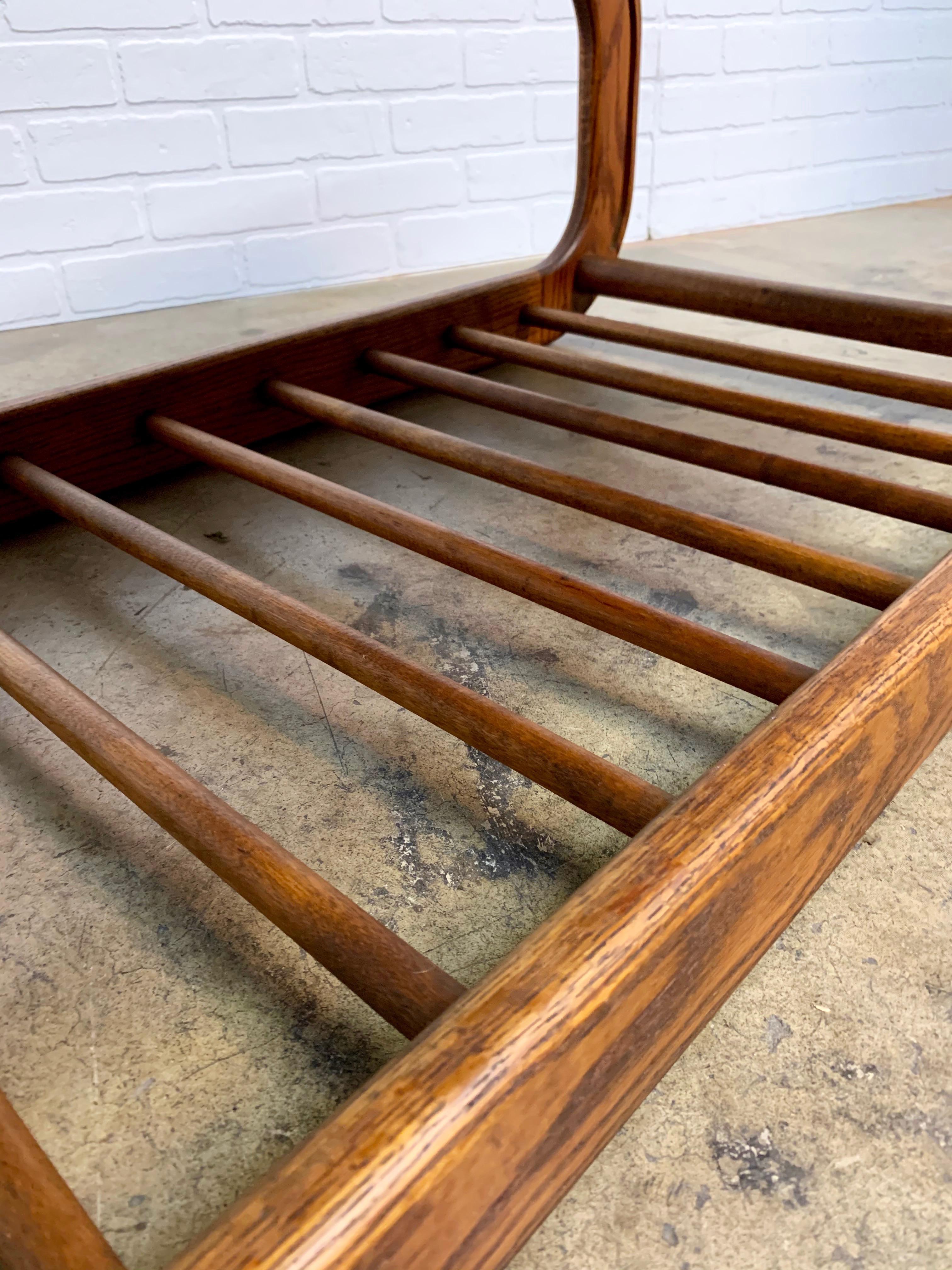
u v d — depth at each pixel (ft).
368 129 5.94
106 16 5.02
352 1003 1.53
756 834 1.29
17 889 1.74
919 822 1.87
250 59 5.44
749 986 1.55
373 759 2.05
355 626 2.51
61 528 3.10
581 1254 1.20
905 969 1.57
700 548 2.43
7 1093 1.40
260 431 3.55
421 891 1.72
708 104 7.01
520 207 6.68
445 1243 0.97
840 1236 1.22
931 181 8.49
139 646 2.45
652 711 2.17
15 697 1.92
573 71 6.43
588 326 4.01
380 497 3.23
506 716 1.76
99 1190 1.27
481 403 3.38
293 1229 0.85
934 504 2.47
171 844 1.85
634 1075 1.21
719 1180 1.28
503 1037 1.01
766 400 3.19
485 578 2.30
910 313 3.48
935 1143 1.33
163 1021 1.50
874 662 1.61
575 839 1.84
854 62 7.51
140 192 5.47
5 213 5.19
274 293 6.07
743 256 6.46
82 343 5.11
